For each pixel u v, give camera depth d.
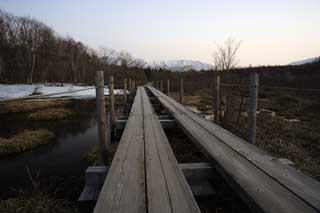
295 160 3.28
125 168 1.65
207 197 1.84
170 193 1.27
